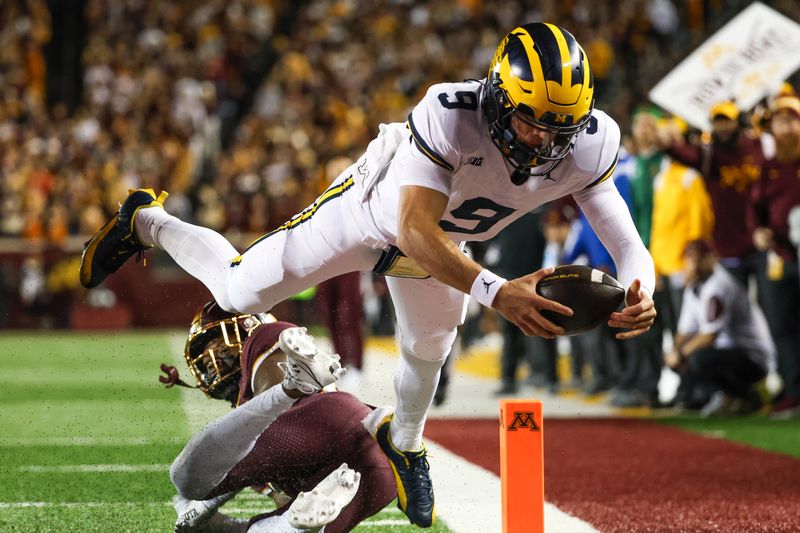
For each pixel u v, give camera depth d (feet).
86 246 52.06
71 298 178.81
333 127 209.67
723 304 90.12
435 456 65.87
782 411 88.58
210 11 234.17
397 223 37.22
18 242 179.63
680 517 49.14
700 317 91.35
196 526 41.45
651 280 39.40
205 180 211.20
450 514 49.62
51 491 52.47
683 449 69.77
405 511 45.29
